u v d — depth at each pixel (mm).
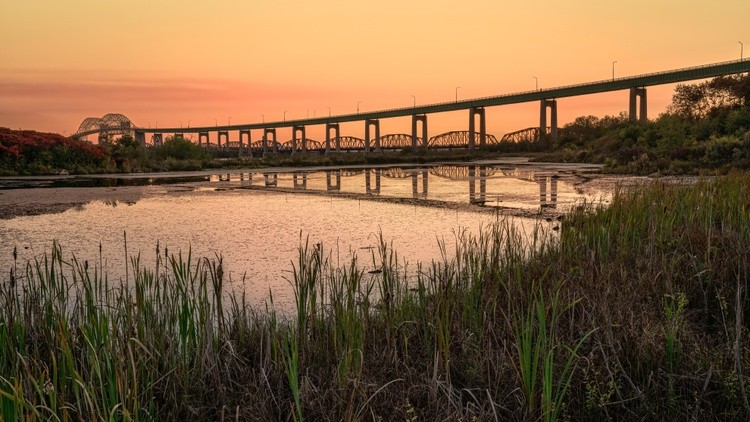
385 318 5422
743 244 6906
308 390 4066
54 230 14039
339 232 13258
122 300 5203
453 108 123250
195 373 4449
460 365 4539
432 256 10156
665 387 3955
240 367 4520
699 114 53719
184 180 35438
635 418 3727
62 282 5695
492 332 4871
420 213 16812
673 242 7297
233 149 191375
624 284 5930
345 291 7148
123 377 3656
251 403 4016
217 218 16188
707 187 10938
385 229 13617
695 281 5965
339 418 3854
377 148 149250
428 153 96938
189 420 4004
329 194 24125
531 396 3660
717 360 4121
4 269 9352
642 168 33656
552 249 7797
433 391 3900
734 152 29469
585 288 5891
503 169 45688
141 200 22047
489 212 16797
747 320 5062
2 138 41500
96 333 4340
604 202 18500
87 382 3955
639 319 4855
